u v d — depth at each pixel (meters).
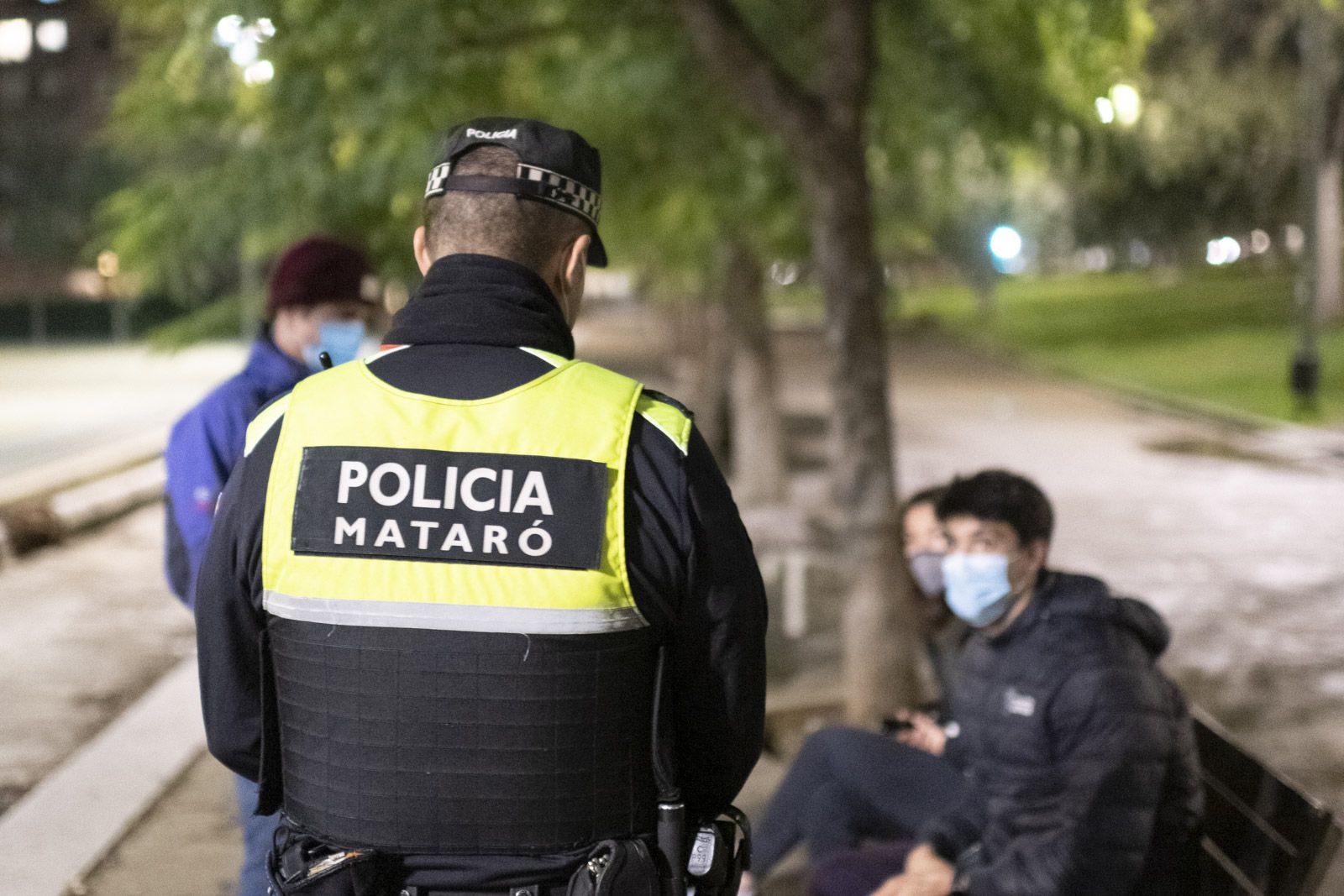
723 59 4.85
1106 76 4.15
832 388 5.11
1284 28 19.14
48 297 41.47
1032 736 2.52
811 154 4.89
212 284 6.38
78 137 41.44
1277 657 6.94
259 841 2.62
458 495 1.43
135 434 15.86
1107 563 9.53
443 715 1.42
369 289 2.93
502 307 1.54
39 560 9.24
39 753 5.20
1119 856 2.42
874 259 5.01
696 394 14.70
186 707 5.43
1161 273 57.94
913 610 3.59
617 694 1.44
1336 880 3.97
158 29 5.29
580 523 1.42
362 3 4.42
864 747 3.27
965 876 2.62
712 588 1.46
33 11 58.81
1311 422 17.19
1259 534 10.59
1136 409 20.58
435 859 1.44
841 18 4.84
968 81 6.54
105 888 3.72
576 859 1.45
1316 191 17.91
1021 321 42.59
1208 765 2.80
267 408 1.56
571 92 6.58
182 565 2.86
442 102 5.14
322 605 1.44
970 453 15.67
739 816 1.65
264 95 5.05
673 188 7.54
